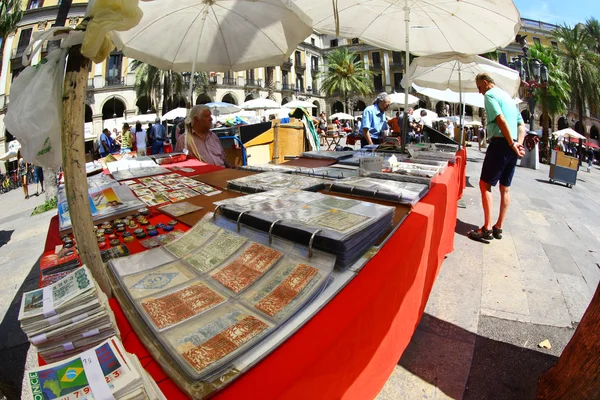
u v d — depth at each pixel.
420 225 1.35
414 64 4.15
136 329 0.72
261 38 3.59
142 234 1.29
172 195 1.92
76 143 0.78
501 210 3.43
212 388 0.56
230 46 3.70
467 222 4.08
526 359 1.76
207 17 3.35
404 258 1.09
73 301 0.65
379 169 2.31
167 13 3.19
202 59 3.84
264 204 1.30
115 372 0.52
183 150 3.89
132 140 14.02
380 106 5.56
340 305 0.81
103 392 0.48
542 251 3.22
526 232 3.78
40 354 0.64
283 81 41.41
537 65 12.36
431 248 1.67
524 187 7.15
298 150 7.75
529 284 2.57
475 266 2.85
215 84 32.41
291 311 0.76
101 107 28.66
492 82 3.29
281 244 1.04
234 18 3.36
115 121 28.41
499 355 1.79
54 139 0.83
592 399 1.22
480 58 3.89
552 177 9.07
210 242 1.13
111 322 0.68
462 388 1.58
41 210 7.68
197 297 0.82
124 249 1.15
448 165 2.96
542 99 18.25
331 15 3.58
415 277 1.35
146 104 31.20
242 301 0.80
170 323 0.72
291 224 1.03
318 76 39.25
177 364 0.61
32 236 5.19
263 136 7.17
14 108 0.81
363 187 1.76
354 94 44.22
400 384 1.59
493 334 1.97
